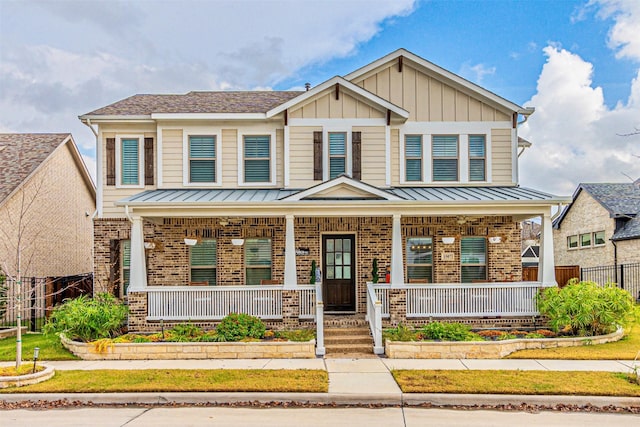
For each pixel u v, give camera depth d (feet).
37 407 28.68
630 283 85.81
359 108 55.16
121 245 55.52
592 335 44.06
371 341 43.32
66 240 76.74
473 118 56.59
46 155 69.92
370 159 54.90
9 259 61.82
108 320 43.29
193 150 55.93
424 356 39.09
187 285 53.31
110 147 55.47
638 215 89.30
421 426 24.91
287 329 46.11
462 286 47.39
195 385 30.66
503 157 56.54
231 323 43.19
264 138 56.03
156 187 55.26
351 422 25.57
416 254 54.54
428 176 55.93
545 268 47.42
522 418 26.21
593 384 30.27
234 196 50.24
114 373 33.91
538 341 41.37
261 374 33.30
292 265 46.78
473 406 28.48
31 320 53.36
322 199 47.57
